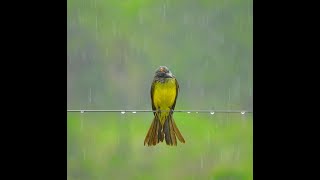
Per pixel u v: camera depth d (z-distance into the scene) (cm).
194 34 1518
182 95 1483
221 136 1458
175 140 928
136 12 1525
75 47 1497
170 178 1444
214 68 1502
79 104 1462
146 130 1452
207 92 1488
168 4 1537
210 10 1546
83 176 1438
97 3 1523
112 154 1446
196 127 1466
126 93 1473
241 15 1538
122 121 1452
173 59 1506
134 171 1445
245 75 1505
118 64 1485
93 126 1450
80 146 1443
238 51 1526
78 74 1471
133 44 1505
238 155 1453
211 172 1447
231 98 1488
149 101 1459
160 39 1518
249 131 1464
